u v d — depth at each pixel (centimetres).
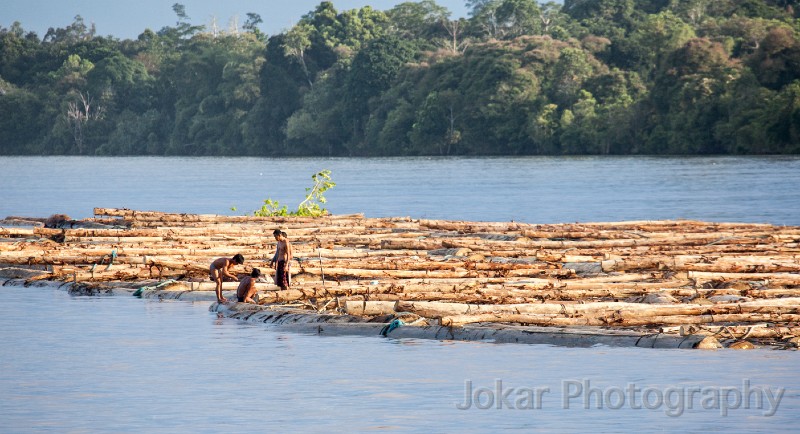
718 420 3516
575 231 8906
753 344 4594
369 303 5372
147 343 4834
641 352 4519
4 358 4506
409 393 3884
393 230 9212
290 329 5178
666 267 6569
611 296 5712
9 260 7225
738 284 5888
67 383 4066
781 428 3425
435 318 5194
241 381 4081
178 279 6781
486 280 6069
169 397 3850
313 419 3562
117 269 6794
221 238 8281
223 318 5528
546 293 5653
